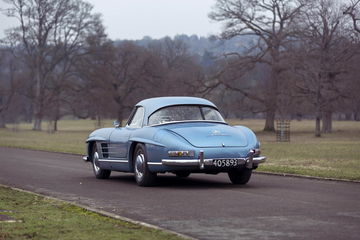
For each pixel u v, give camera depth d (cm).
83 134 8981
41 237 948
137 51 11725
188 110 1803
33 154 3709
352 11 7656
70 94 10362
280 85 8644
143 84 11581
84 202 1423
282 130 6788
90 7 10094
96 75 10188
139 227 1037
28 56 10262
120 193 1597
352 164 2672
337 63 8062
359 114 13862
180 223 1106
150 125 1772
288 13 8744
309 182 1869
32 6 9788
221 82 9012
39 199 1451
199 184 1817
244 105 9369
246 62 8919
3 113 13112
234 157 1645
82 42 10038
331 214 1188
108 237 946
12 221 1096
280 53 8819
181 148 1623
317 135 7912
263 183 1839
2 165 2720
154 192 1606
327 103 8000
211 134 1675
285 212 1219
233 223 1096
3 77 12175
